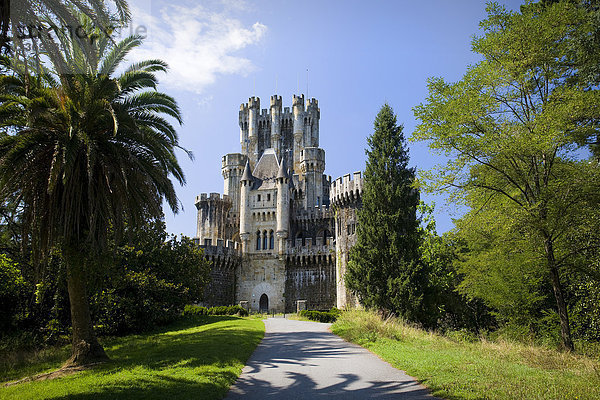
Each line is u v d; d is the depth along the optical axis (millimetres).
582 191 19453
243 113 100125
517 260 24562
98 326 30547
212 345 20672
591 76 21500
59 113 18359
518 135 20000
